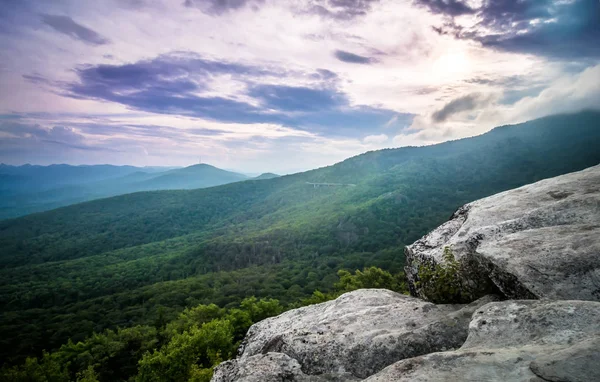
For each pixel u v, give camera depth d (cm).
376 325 621
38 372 4338
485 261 613
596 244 536
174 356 3441
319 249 14875
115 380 5094
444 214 17138
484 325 447
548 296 490
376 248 13825
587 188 789
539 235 625
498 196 952
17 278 14538
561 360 303
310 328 666
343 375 530
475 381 322
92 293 12238
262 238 17012
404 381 352
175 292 9938
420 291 771
